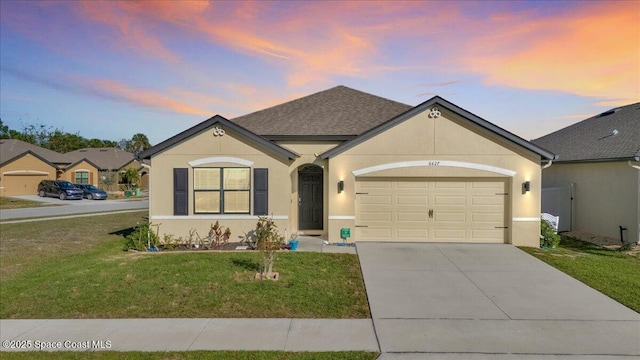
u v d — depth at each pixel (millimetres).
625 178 13289
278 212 13039
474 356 5363
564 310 7066
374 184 13062
